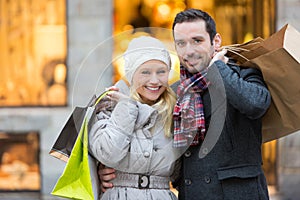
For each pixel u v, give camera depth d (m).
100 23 9.59
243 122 4.54
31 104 9.78
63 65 9.73
